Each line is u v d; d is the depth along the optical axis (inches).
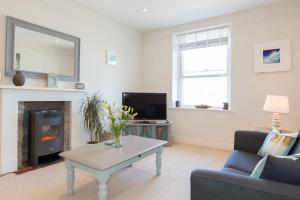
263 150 82.7
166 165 117.2
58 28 129.0
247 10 144.9
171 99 182.2
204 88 171.9
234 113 150.9
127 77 184.2
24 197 79.6
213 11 148.9
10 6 107.0
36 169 108.1
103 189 71.5
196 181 46.4
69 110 133.9
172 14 155.1
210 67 168.4
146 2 136.5
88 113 137.9
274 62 134.9
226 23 154.6
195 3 136.6
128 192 85.0
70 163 80.2
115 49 171.5
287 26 131.1
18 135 110.2
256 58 141.3
